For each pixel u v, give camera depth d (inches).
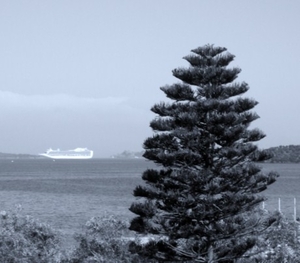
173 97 1957.4
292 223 2026.3
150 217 1883.6
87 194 6845.5
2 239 1815.9
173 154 1875.0
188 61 1995.6
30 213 4589.1
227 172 1841.8
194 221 1918.1
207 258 1887.3
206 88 1941.4
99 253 1914.4
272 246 1964.8
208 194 1866.4
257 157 1939.0
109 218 1978.3
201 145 1904.5
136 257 1941.4
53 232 1948.8
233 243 1945.1
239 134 1878.7
